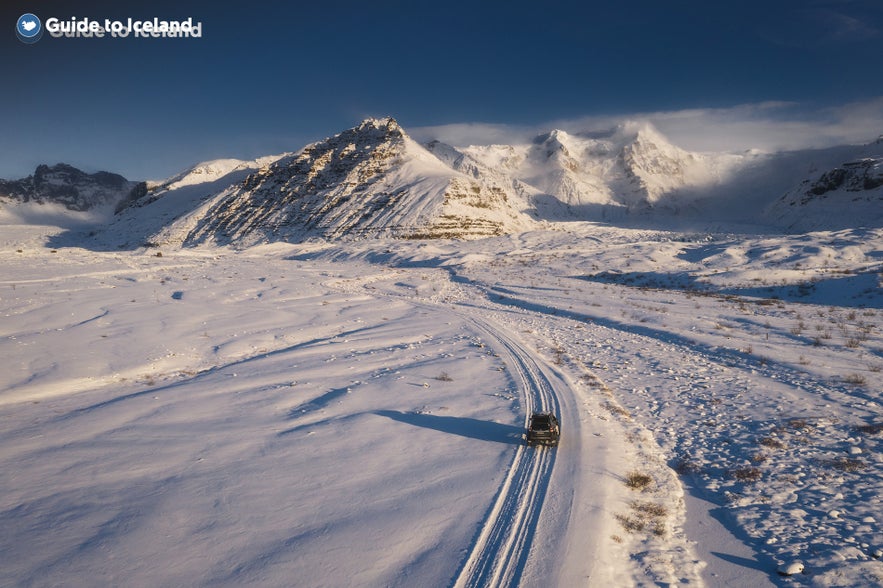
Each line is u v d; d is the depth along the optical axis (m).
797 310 32.59
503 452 11.32
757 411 14.56
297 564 7.18
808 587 7.00
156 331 23.66
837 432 12.76
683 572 7.45
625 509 9.09
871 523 8.55
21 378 16.30
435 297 44.22
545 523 8.34
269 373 17.88
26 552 7.32
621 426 13.27
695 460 11.48
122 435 11.96
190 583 6.73
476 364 19.69
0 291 32.19
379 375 17.97
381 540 7.84
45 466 10.22
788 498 9.62
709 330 26.45
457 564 7.27
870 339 23.31
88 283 38.12
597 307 35.81
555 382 17.06
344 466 10.49
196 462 10.55
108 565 7.06
